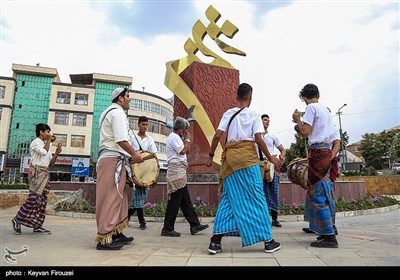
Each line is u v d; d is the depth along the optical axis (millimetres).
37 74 35906
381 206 8555
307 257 2906
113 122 3490
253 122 3340
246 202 3205
